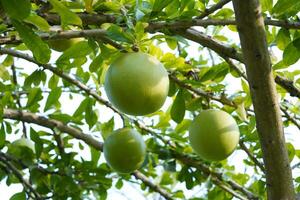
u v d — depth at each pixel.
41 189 3.50
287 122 3.21
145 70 2.64
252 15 2.51
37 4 2.72
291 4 2.77
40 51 2.58
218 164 3.47
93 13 2.80
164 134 3.46
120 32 2.70
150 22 2.74
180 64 2.98
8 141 3.54
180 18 2.76
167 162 3.48
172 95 3.01
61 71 3.12
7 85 3.45
